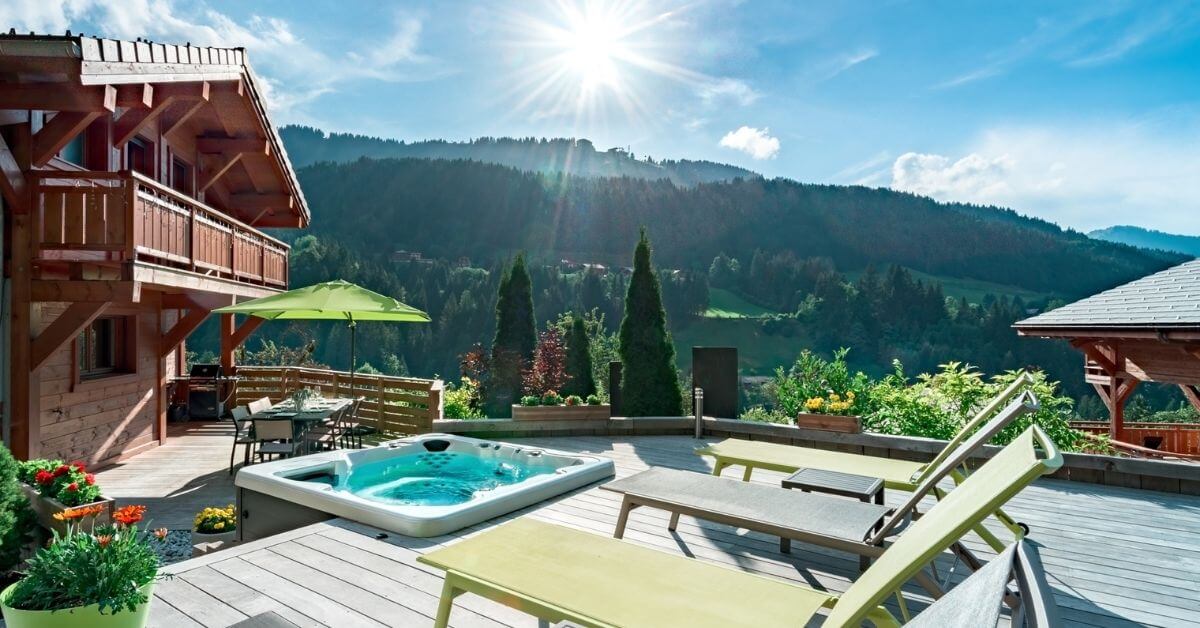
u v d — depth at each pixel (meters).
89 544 2.69
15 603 2.54
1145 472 5.51
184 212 7.49
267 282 11.17
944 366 8.70
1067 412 8.56
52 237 6.33
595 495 5.18
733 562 3.76
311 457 5.87
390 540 3.97
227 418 12.01
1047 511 4.88
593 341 21.11
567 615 2.07
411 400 9.95
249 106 9.73
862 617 1.77
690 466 6.45
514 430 8.02
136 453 8.85
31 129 6.41
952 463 2.92
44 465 4.69
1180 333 8.31
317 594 3.17
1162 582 3.52
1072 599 3.30
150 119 8.21
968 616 0.86
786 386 9.05
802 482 4.01
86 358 8.18
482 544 2.67
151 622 2.85
